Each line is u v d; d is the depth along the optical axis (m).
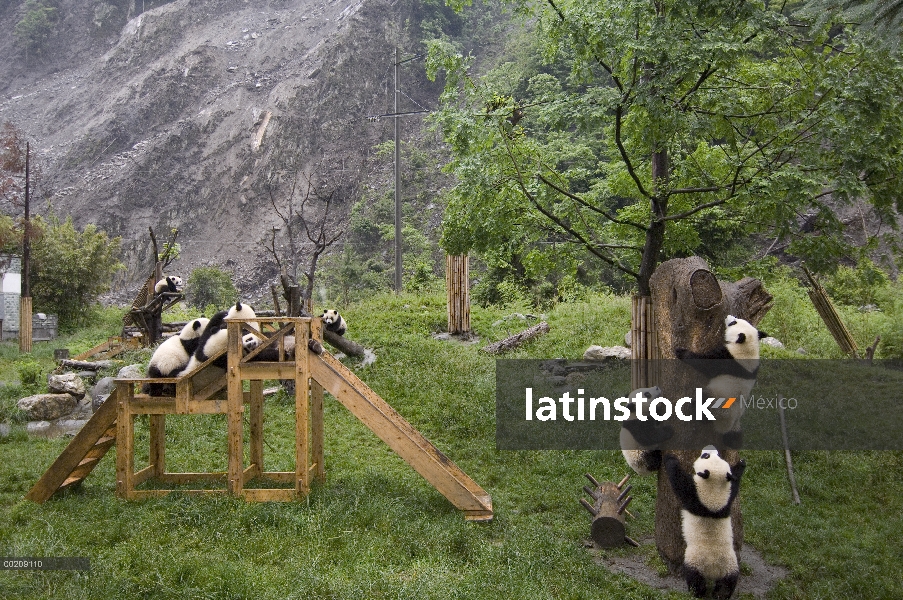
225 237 53.91
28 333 23.52
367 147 58.00
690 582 6.62
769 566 7.80
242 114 63.84
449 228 11.32
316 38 71.56
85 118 71.12
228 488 8.50
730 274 10.72
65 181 61.59
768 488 9.95
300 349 8.50
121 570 6.29
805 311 18.97
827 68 9.88
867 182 9.90
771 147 10.11
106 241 34.41
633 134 10.52
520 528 8.16
